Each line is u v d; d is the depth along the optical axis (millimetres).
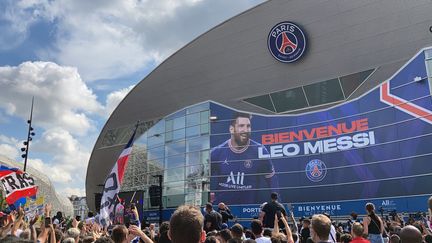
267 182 34500
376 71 31344
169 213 40188
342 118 32188
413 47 29734
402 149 28500
